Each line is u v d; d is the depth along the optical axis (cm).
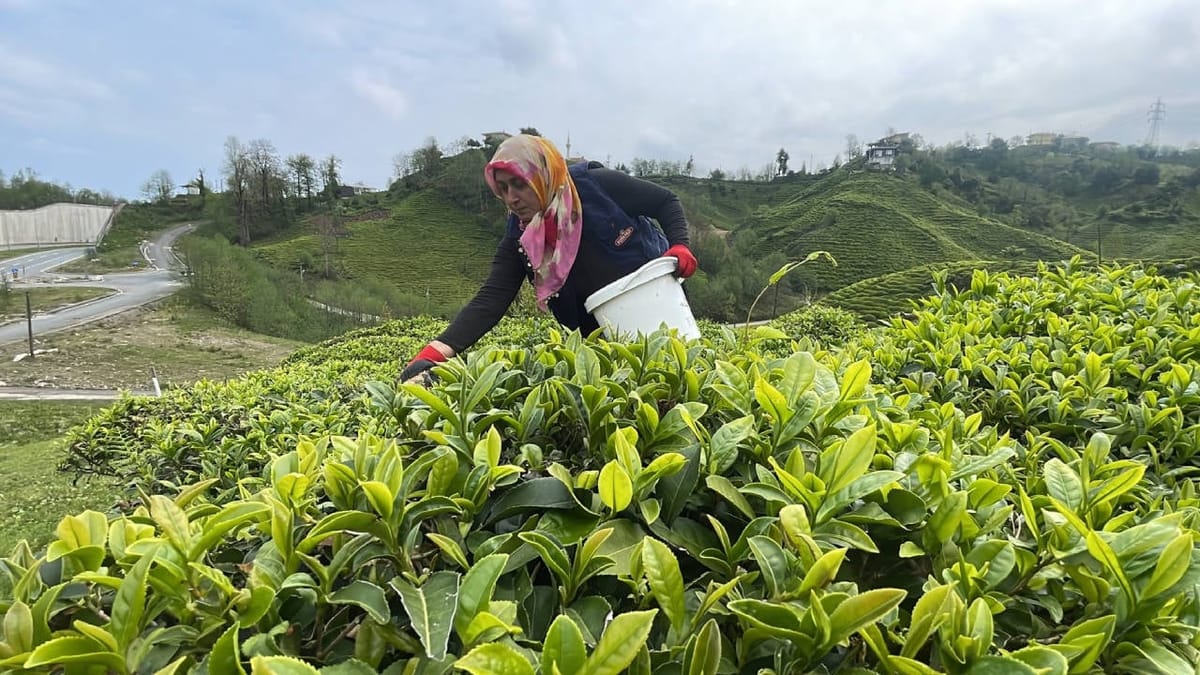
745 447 133
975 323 331
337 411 448
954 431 180
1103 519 124
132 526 110
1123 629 97
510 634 90
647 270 268
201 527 105
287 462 134
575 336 192
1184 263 1418
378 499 99
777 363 182
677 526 117
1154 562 98
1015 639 104
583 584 107
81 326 3547
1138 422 214
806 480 111
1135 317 332
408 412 166
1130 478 122
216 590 97
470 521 115
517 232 274
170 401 592
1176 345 276
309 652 94
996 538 119
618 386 151
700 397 164
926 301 417
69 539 106
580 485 116
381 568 105
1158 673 92
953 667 86
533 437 153
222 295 4088
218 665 79
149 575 91
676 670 88
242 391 607
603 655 73
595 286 279
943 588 86
